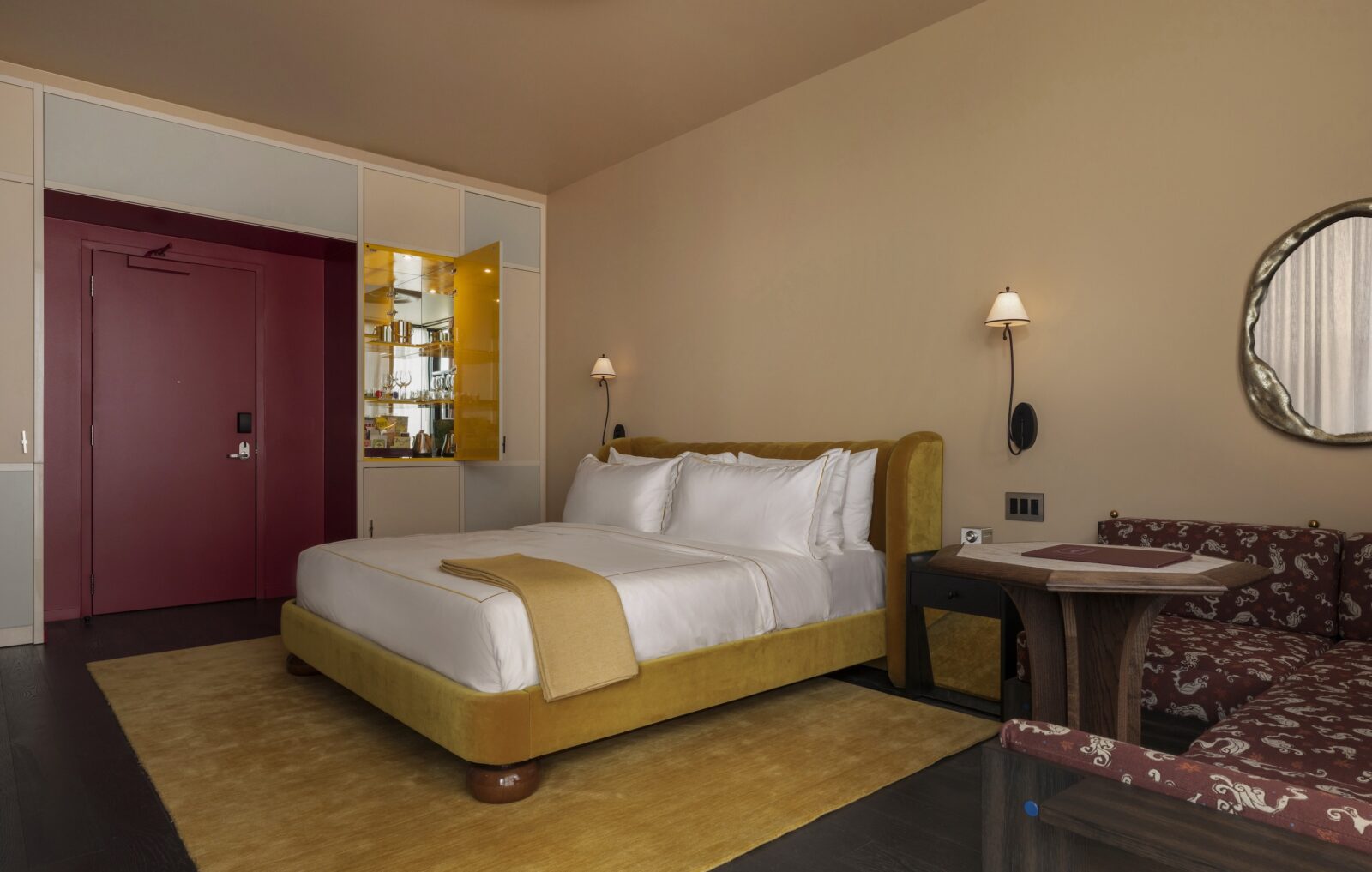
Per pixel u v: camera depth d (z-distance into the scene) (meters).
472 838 2.08
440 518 5.64
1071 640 1.95
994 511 3.54
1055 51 3.36
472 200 5.81
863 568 3.52
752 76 4.30
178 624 4.70
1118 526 2.96
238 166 4.80
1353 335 2.61
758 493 3.50
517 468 6.05
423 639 2.58
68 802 2.29
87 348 4.93
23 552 4.12
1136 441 3.11
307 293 5.77
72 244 4.86
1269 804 0.86
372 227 5.32
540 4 3.60
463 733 2.29
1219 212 2.91
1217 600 2.64
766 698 3.29
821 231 4.26
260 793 2.36
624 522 4.00
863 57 4.08
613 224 5.61
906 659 3.32
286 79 4.34
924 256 3.81
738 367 4.70
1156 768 0.95
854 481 3.71
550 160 5.54
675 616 2.73
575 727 2.42
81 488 4.91
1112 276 3.19
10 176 4.06
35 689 3.37
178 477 5.26
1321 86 2.70
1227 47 2.90
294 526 5.73
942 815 2.21
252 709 3.12
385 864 1.94
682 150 5.08
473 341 5.40
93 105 4.32
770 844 2.05
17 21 3.75
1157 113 3.07
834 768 2.54
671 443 4.95
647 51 4.03
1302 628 2.47
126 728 2.90
